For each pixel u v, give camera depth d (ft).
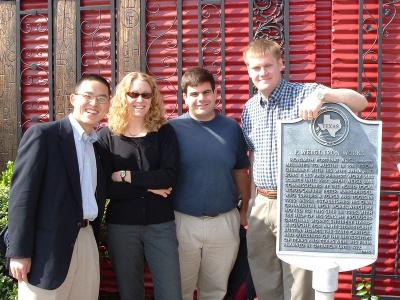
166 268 12.07
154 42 15.64
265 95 11.87
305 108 10.47
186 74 12.30
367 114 14.67
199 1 15.12
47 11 16.08
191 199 12.41
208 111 12.35
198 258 12.78
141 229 12.07
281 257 10.83
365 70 14.60
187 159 12.35
